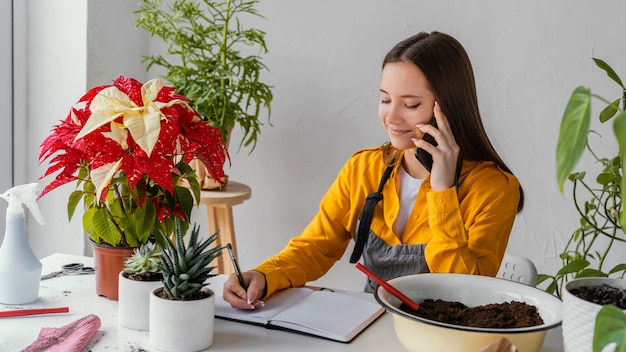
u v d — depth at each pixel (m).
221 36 2.80
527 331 1.09
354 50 2.70
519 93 2.56
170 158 1.37
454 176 1.65
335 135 2.78
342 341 1.27
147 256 1.33
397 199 1.76
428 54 1.63
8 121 2.46
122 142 1.34
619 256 2.51
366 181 1.83
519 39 2.53
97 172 1.29
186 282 1.19
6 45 2.42
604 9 2.44
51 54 2.48
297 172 2.85
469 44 2.58
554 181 2.57
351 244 2.79
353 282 2.82
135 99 1.40
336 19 2.71
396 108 1.66
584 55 2.48
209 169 1.42
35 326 1.29
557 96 2.52
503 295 1.31
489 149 1.76
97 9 2.49
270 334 1.30
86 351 1.19
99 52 2.53
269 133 2.86
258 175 2.90
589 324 0.98
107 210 1.39
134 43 2.78
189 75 2.51
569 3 2.47
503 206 1.69
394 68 1.65
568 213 2.57
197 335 1.20
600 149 2.49
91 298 1.46
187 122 1.43
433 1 2.60
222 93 2.45
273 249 2.93
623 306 0.98
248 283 1.47
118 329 1.30
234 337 1.28
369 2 2.66
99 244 1.42
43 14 2.48
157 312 1.20
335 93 2.75
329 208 1.85
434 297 1.33
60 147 1.40
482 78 2.59
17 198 1.40
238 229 2.96
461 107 1.68
